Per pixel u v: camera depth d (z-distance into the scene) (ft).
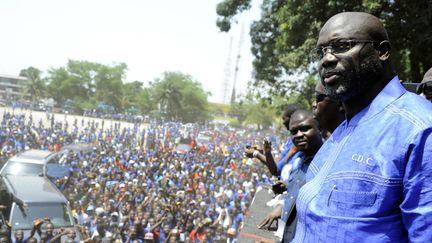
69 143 118.83
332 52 5.08
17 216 34.86
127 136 146.30
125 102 309.42
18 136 111.04
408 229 4.18
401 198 4.29
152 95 297.53
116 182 61.52
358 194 4.41
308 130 10.06
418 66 47.65
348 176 4.54
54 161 63.31
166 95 284.82
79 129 185.78
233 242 38.63
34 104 254.68
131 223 41.29
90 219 42.93
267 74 69.41
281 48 60.49
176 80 293.84
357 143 4.68
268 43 69.46
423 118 4.30
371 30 4.98
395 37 44.45
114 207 46.68
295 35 51.57
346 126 5.35
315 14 47.85
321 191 4.81
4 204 37.52
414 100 4.61
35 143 109.19
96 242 36.52
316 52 5.43
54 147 107.34
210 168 86.43
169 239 35.04
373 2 41.73
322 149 5.60
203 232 39.37
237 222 48.29
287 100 71.72
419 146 4.16
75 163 74.33
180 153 108.99
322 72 5.24
